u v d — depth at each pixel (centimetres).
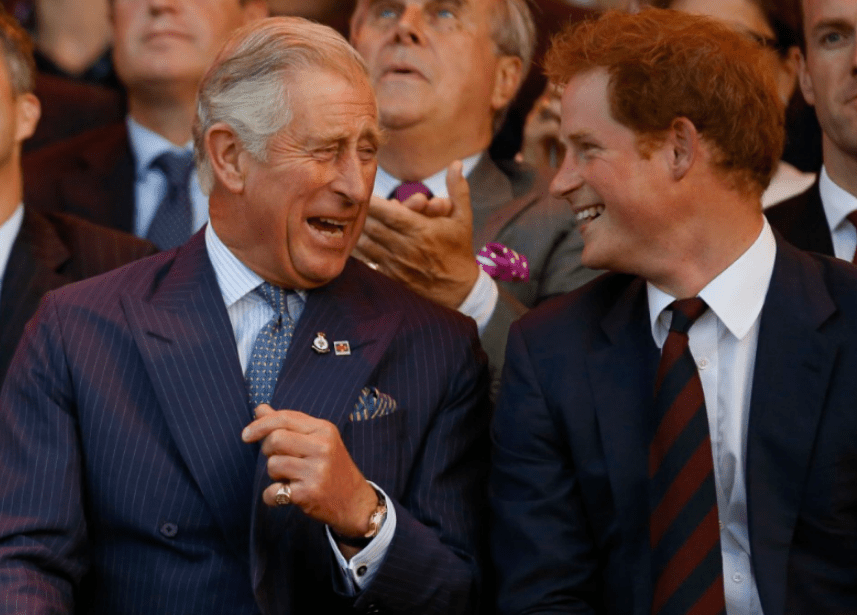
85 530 842
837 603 788
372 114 845
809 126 1303
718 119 799
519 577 841
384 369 877
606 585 838
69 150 1373
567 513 852
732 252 826
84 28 1738
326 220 844
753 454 802
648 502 818
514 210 1123
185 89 1348
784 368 808
